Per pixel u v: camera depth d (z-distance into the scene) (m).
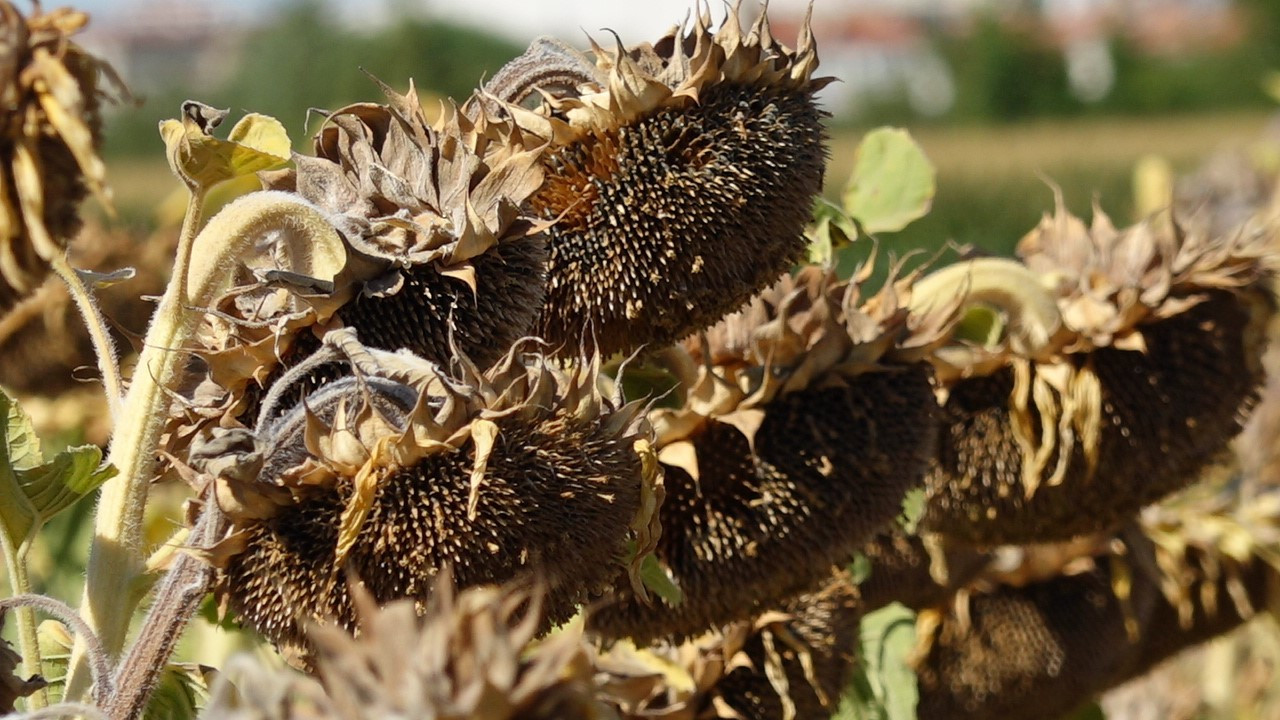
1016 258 1.36
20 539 1.01
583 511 0.95
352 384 0.96
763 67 1.11
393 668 0.76
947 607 1.40
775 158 1.10
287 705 0.78
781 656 1.22
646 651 1.22
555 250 1.09
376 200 1.02
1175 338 1.29
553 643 0.77
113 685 0.95
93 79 1.00
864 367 1.16
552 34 1.12
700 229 1.09
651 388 1.17
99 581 0.98
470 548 0.94
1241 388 1.31
